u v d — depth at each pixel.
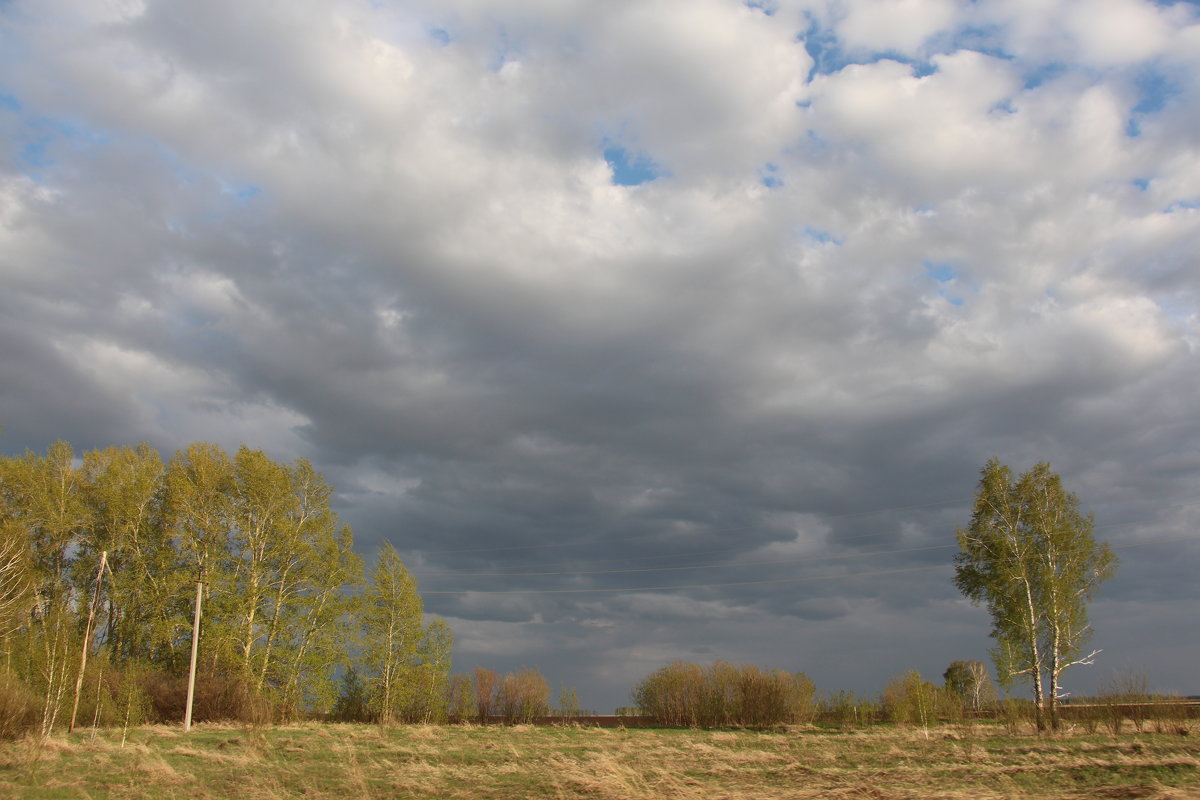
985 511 40.94
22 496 44.47
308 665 45.47
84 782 19.36
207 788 19.17
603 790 18.47
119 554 46.88
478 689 54.19
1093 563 38.94
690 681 51.88
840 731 41.78
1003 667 38.47
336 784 20.02
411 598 51.19
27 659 31.02
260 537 46.59
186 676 43.94
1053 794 16.42
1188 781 17.53
